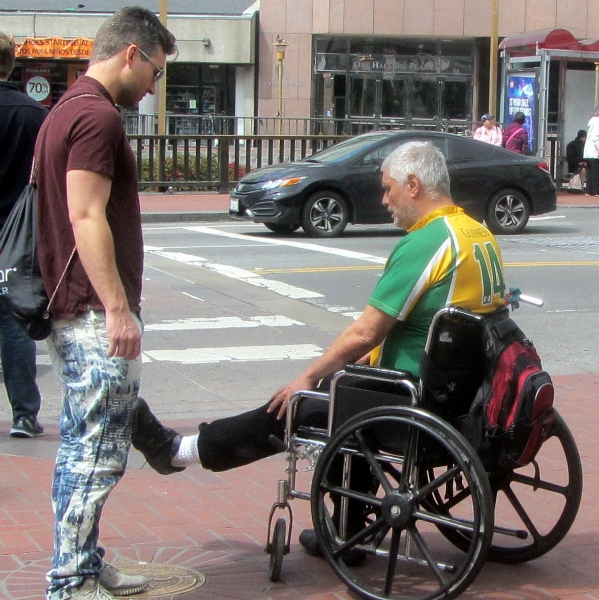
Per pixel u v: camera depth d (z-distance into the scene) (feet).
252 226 61.00
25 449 19.43
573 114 81.76
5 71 18.12
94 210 11.26
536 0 119.34
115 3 118.52
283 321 32.78
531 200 57.26
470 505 16.47
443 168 13.46
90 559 12.19
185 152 74.02
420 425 12.25
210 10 119.85
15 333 19.62
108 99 11.85
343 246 50.44
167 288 38.11
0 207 18.01
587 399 23.54
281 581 13.61
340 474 13.56
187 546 14.79
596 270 43.68
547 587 13.58
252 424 13.79
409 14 119.03
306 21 118.11
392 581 12.87
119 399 11.96
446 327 12.62
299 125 107.55
